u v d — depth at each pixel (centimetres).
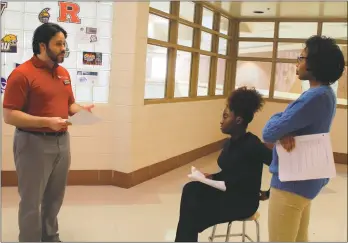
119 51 423
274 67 724
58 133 253
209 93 675
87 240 298
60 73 254
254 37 733
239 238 317
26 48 399
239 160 191
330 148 169
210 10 629
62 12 406
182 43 559
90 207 371
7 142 407
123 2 415
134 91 430
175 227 333
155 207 381
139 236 311
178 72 559
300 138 167
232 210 188
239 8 625
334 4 558
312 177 166
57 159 256
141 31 426
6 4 388
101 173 442
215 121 687
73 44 414
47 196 271
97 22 419
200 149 636
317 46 164
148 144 473
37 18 400
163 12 481
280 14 667
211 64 669
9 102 234
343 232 343
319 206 415
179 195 423
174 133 540
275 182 176
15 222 324
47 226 276
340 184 516
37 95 239
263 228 344
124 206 380
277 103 722
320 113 163
